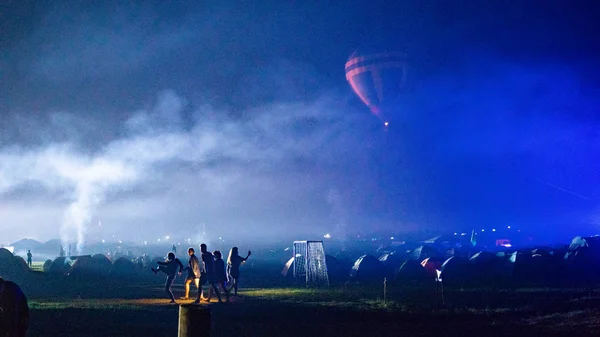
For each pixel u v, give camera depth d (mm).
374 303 25000
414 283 37344
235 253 28828
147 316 20156
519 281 37438
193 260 25453
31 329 16906
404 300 25969
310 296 28312
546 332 17047
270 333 17109
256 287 34906
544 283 35875
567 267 41688
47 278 38375
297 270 41219
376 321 20031
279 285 36531
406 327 18625
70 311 21203
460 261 41469
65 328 17203
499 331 17609
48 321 18500
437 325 19125
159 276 43031
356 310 22375
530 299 26312
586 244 43375
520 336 16625
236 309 22656
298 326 18562
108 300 26641
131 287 34875
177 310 21953
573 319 19188
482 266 41281
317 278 38312
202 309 7832
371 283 37625
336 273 42188
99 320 18922
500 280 38312
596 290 30219
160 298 27641
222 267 25141
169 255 25562
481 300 26141
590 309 21578
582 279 38375
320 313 21672
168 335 16297
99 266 41938
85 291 31938
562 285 34250
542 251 43219
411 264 42281
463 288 32656
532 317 20641
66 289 33312
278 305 24062
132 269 43781
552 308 22875
